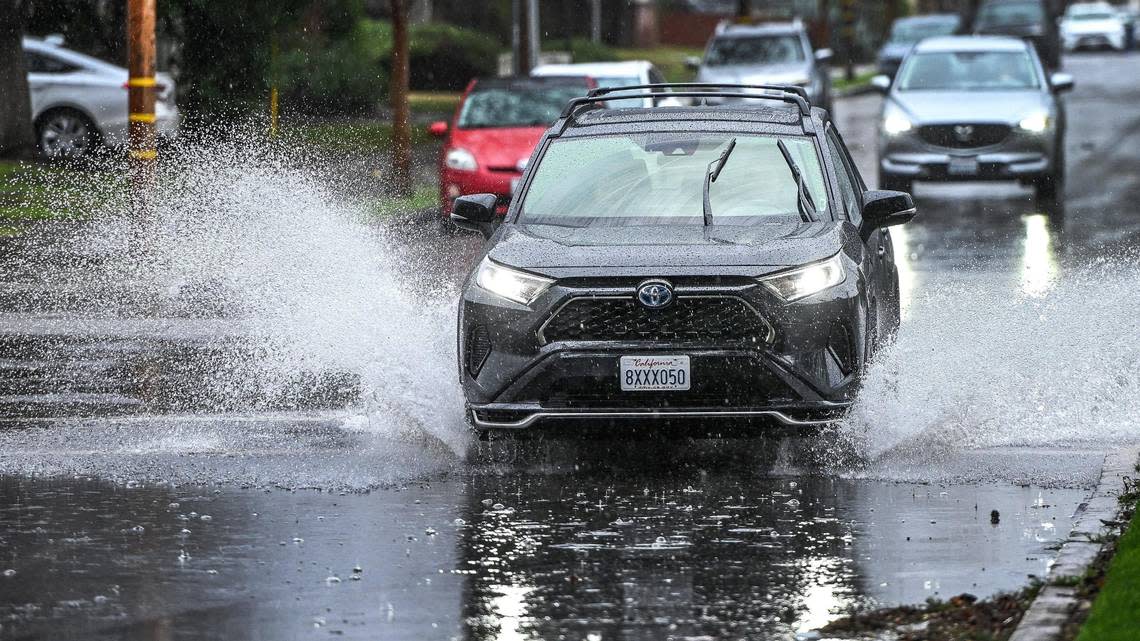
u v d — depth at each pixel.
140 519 23.14
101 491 24.86
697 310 25.58
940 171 70.12
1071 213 67.62
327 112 94.31
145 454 27.45
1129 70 178.38
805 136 30.12
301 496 24.47
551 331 25.78
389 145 92.44
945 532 22.11
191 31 80.62
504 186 63.03
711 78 100.62
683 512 23.38
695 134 30.31
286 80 88.00
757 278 25.58
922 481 25.09
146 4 58.12
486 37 138.38
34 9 92.06
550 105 66.50
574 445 27.78
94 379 34.88
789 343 25.58
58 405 32.00
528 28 98.81
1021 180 71.00
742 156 29.70
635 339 25.58
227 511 23.58
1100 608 17.47
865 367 26.77
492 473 25.97
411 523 22.83
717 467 26.22
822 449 26.70
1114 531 21.42
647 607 18.89
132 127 58.22
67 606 19.08
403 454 27.36
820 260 26.16
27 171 79.75
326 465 26.55
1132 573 18.78
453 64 134.12
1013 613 18.33
